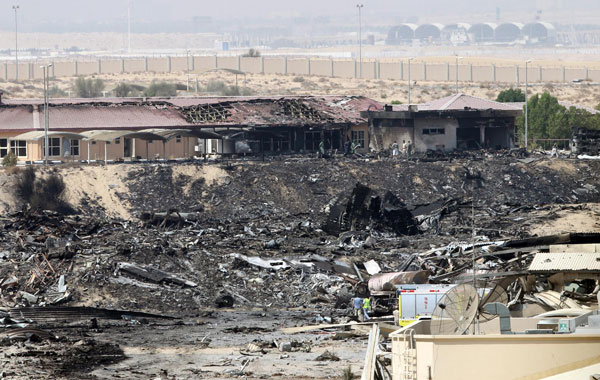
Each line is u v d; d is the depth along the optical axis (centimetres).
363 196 15712
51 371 7412
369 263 12694
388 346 5719
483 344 3491
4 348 8450
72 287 11331
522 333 3747
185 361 7888
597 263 5116
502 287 5147
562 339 3431
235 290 11819
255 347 8412
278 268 12406
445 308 3912
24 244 12700
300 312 10988
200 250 12975
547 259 5219
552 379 3403
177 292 11562
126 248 12488
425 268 12206
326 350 8262
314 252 13538
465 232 15588
